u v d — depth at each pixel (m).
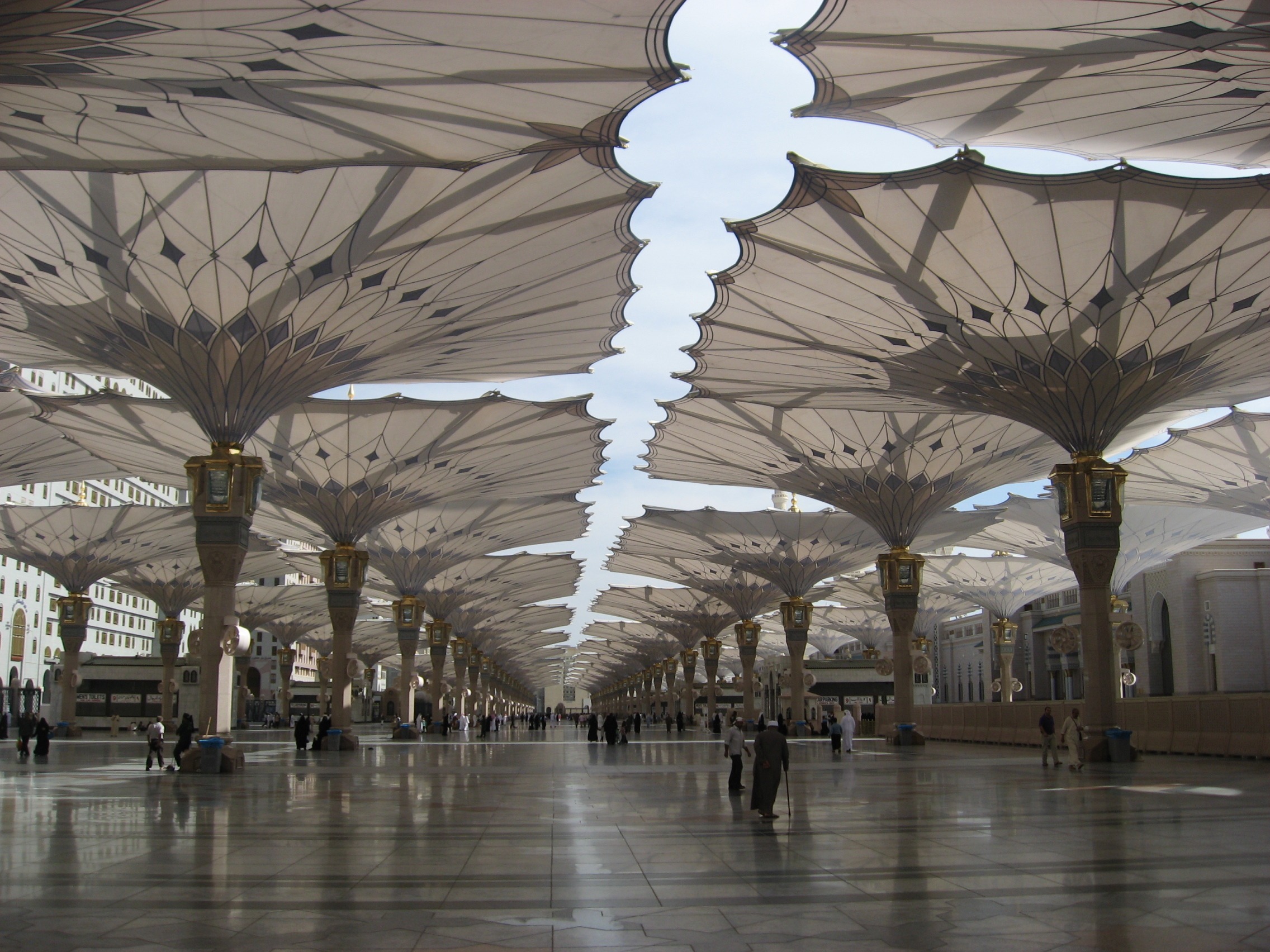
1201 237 17.81
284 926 6.56
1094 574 22.11
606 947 5.99
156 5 9.79
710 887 7.83
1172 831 10.81
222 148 12.96
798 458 32.59
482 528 42.22
